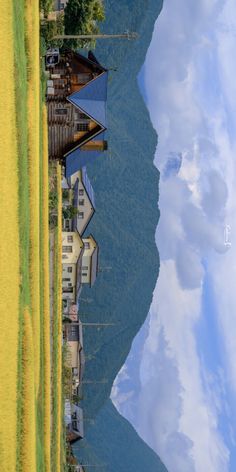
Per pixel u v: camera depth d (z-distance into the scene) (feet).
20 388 143.54
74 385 387.75
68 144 234.58
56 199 243.40
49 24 210.18
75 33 223.71
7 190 140.97
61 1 249.55
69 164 239.91
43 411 191.21
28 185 169.89
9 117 145.28
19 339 145.59
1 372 130.11
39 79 195.72
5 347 133.08
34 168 176.45
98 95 231.50
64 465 273.95
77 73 227.40
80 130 233.14
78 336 402.72
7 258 138.41
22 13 167.43
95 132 232.94
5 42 144.46
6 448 128.06
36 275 172.76
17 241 146.30
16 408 136.98
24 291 152.46
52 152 236.02
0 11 143.13
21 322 148.77
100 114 230.68
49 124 230.68
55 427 224.12
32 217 173.68
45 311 202.18
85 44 230.27
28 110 174.60
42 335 193.77
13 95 149.07
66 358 333.21
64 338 353.10
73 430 355.77
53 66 224.94
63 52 226.58
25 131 163.43
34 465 143.84
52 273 239.09
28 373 147.64
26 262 157.07
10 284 138.92
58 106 228.43
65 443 301.43
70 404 338.13
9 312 137.08
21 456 138.82
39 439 174.60
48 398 198.18
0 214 136.98
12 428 132.05
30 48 177.17
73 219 387.75
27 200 163.22
